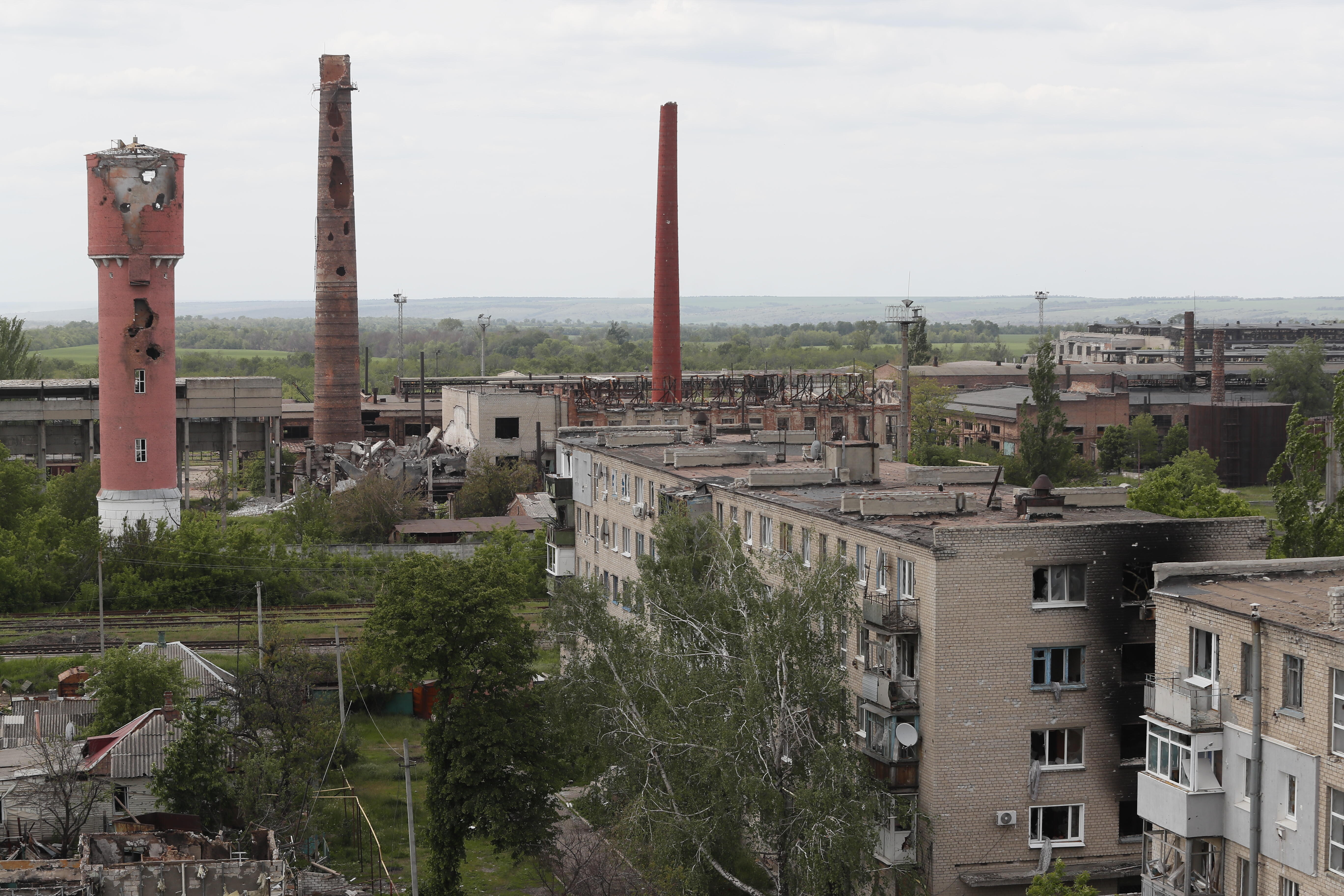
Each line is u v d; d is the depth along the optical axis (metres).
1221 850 41.00
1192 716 40.66
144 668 72.50
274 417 165.38
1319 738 37.22
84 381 167.62
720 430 103.56
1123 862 51.06
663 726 49.31
